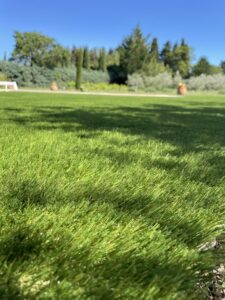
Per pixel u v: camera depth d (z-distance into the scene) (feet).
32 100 53.62
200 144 17.54
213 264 5.90
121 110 40.45
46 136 16.53
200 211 7.91
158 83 174.29
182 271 5.36
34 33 200.75
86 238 5.96
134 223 6.79
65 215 6.84
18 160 11.03
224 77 174.91
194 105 60.23
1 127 19.13
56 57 203.10
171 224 7.09
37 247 5.55
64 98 66.64
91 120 26.48
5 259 5.16
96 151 13.76
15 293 4.47
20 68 171.01
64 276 4.92
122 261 5.42
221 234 7.37
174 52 243.60
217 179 10.91
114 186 9.11
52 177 9.46
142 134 20.04
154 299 4.67
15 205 7.28
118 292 4.67
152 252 5.74
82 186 8.86
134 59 191.21
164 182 9.97
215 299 5.49
